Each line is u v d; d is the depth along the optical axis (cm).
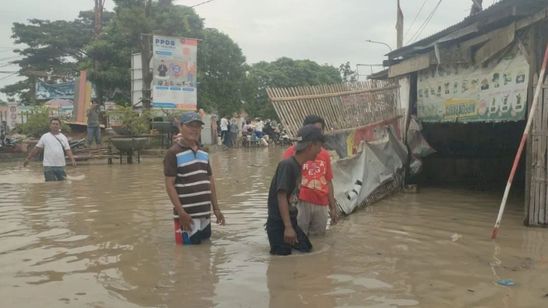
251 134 3072
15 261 541
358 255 565
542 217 714
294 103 804
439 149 1266
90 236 655
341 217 791
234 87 3903
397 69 1173
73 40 4288
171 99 2406
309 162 653
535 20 721
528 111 750
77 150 1923
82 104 2647
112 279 481
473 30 841
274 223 571
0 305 415
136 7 2520
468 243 621
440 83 1061
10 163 1902
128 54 3045
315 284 466
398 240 636
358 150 918
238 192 1065
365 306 412
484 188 1131
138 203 912
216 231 689
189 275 492
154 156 2114
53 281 475
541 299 426
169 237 650
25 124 2228
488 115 912
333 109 878
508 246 606
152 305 414
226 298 429
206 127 2750
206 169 633
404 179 1103
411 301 423
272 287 457
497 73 884
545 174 714
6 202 928
